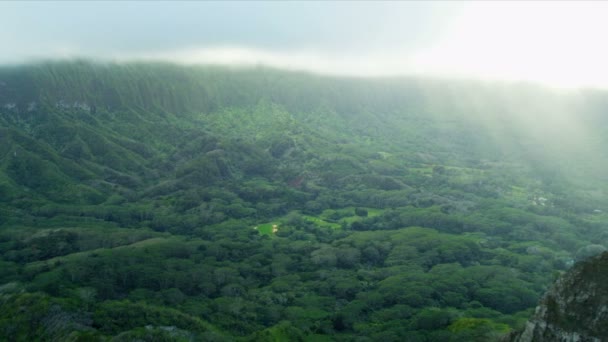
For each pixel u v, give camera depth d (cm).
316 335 12225
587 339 6588
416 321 12412
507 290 14400
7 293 13062
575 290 6962
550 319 7050
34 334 10706
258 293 15062
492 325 11456
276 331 11981
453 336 11069
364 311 13625
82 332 10431
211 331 11762
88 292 13450
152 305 12975
